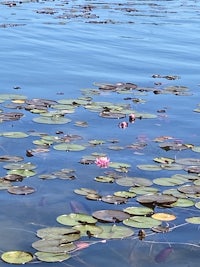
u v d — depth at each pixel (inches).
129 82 401.1
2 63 445.4
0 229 234.7
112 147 293.4
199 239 233.3
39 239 230.2
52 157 281.0
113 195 254.5
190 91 383.2
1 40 557.9
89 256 224.5
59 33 617.6
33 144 292.0
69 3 952.9
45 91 370.0
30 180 263.0
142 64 468.1
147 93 374.9
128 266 221.8
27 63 449.7
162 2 1057.5
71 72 420.8
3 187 257.6
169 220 241.6
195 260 225.0
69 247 227.1
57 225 237.3
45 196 253.3
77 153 285.9
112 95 366.6
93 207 247.6
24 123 314.7
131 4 988.6
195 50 553.0
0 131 303.9
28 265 220.2
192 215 244.7
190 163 280.2
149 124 323.3
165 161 281.3
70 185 260.5
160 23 749.9
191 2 1086.4
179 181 265.0
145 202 250.8
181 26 730.2
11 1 932.6
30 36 588.7
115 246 228.7
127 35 632.4
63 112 331.6
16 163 274.4
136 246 229.0
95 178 265.4
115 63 467.5
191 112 344.2
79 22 714.8
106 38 602.9
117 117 329.1
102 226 237.1
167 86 392.5
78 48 534.6
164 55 518.0
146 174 270.5
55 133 305.1
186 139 307.6
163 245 230.2
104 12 843.4
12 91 366.9
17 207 246.2
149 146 296.7
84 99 354.0
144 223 239.5
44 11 810.8
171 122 327.6
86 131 309.7
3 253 224.5
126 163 278.8
